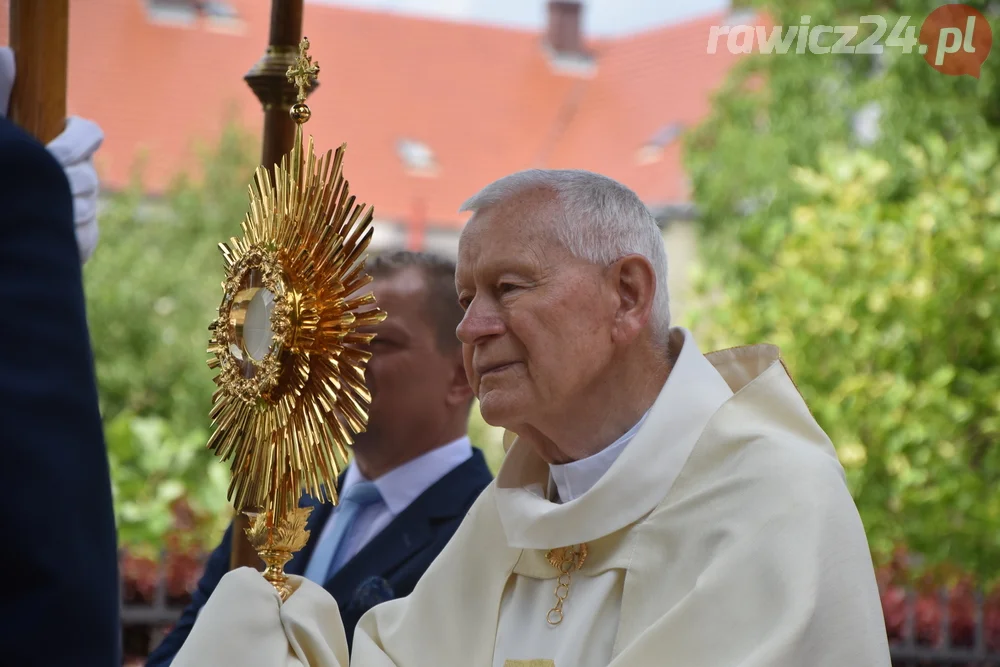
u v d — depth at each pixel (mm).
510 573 2238
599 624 2049
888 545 5914
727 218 14492
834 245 6898
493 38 28734
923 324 6590
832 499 1911
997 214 7227
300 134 2004
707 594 1853
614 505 2047
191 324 13258
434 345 2877
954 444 6500
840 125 13516
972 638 4734
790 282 6770
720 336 7004
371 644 2289
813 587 1799
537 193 2082
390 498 2881
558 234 2047
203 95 24781
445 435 2922
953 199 7133
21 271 1102
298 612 2012
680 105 26000
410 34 28078
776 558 1847
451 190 25719
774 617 1806
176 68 25000
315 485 1938
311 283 1946
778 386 2102
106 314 13023
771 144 13906
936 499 5988
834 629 1784
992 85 11938
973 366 6902
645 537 2025
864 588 1835
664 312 2166
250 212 2076
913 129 11719
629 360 2117
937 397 6277
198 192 15500
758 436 2004
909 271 6707
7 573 1027
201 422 12508
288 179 2010
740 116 14945
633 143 26125
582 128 27375
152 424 5754
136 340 13055
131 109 24234
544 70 28375
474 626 2236
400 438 2873
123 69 24734
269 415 1988
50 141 2037
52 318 1097
